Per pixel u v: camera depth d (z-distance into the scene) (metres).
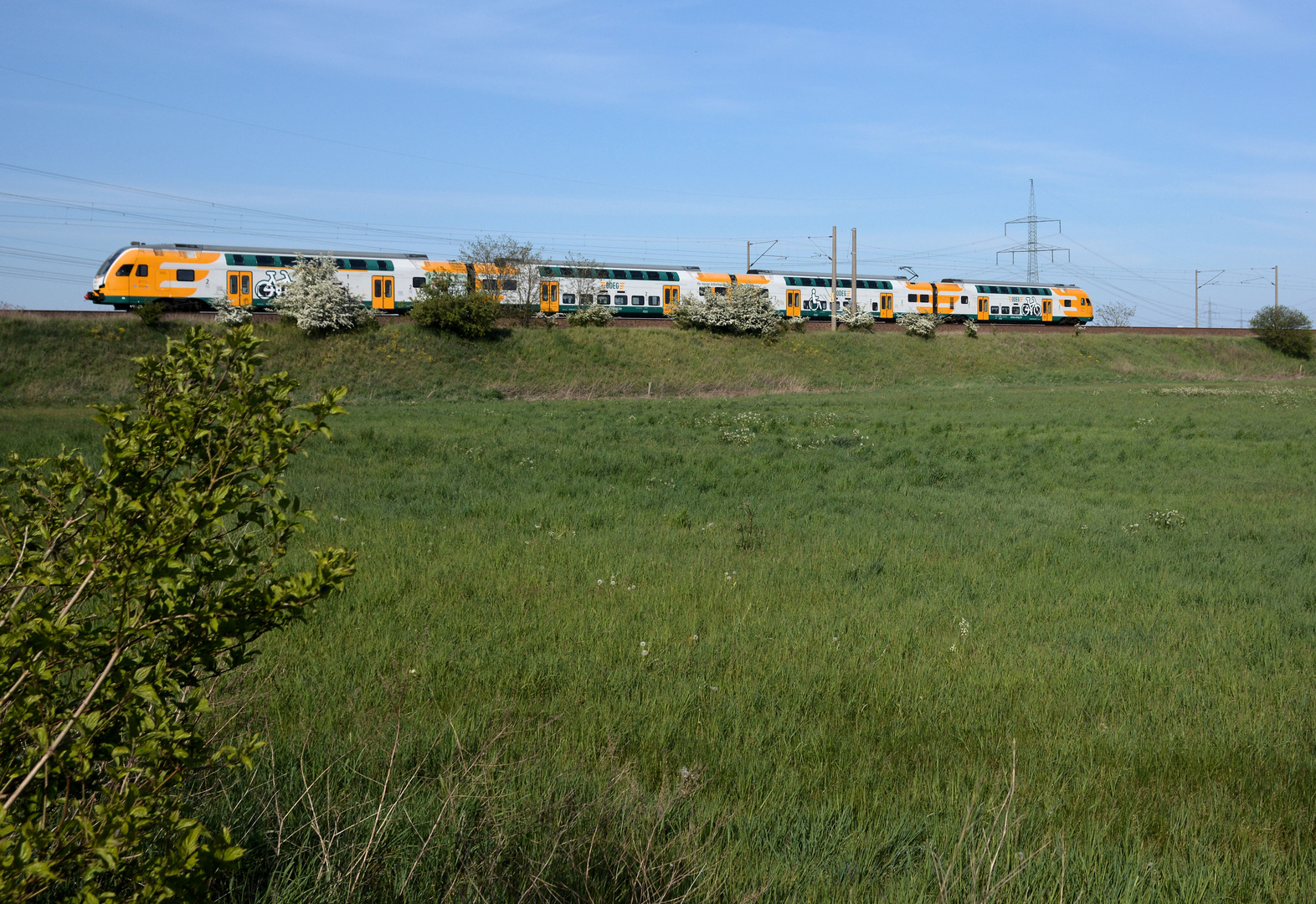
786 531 13.54
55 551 2.94
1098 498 17.44
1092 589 10.31
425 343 51.94
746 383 56.06
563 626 8.30
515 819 4.35
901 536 13.42
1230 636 8.55
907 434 29.11
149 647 2.97
